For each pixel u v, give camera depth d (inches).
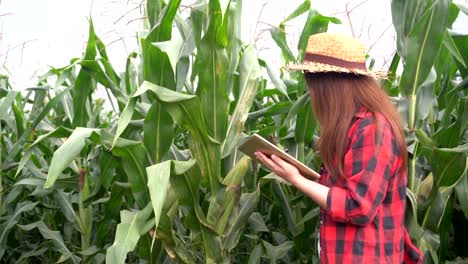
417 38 111.3
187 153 132.0
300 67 89.2
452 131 123.6
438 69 126.6
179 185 101.9
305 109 128.3
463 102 121.6
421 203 122.7
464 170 114.9
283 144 148.0
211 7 100.7
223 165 116.6
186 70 110.7
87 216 137.6
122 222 96.0
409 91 114.2
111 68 125.5
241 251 165.3
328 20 134.3
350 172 84.6
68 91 157.2
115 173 137.2
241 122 111.8
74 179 134.3
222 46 103.7
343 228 87.7
